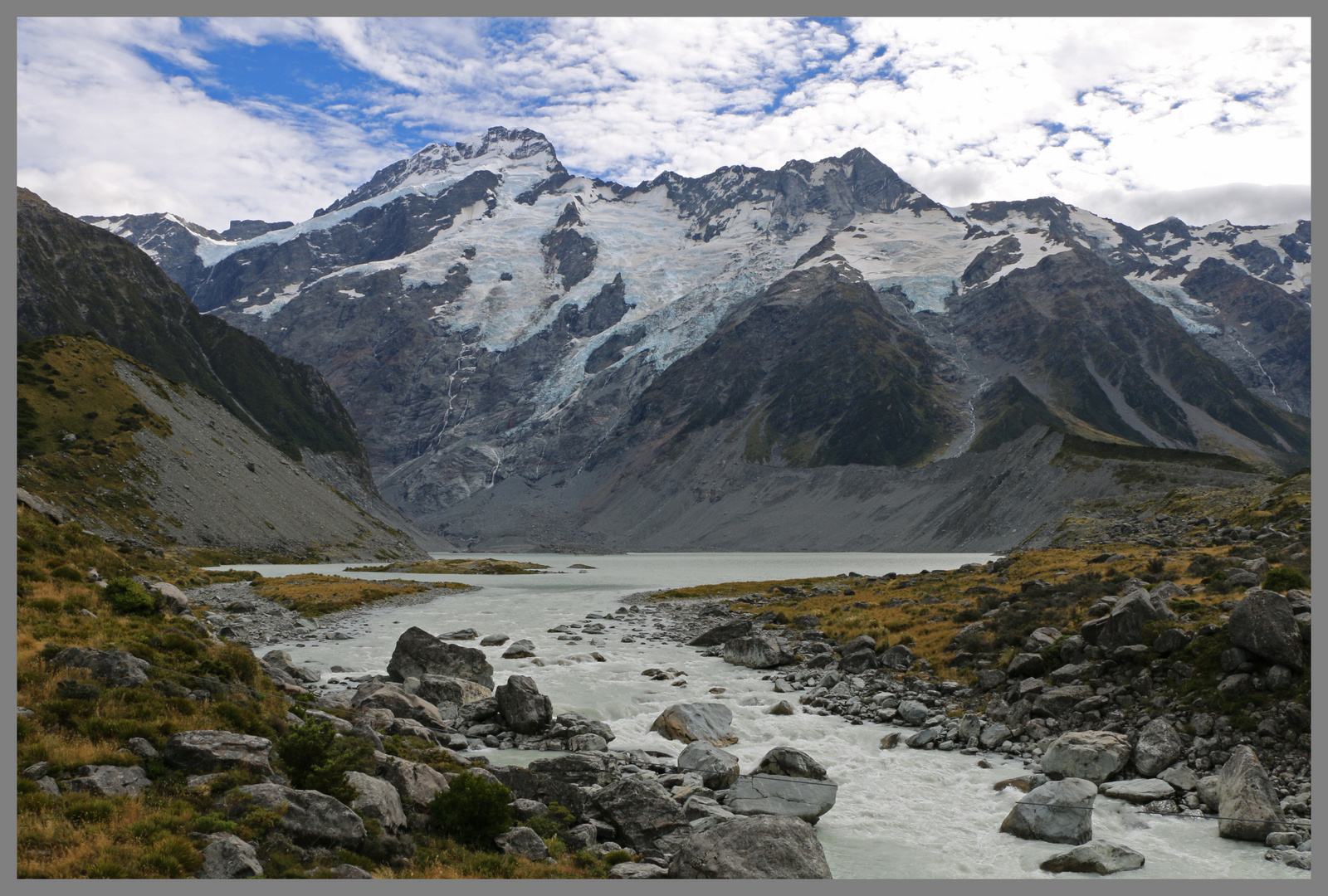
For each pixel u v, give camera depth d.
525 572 174.00
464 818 21.58
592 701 41.06
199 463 173.12
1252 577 44.19
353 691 40.88
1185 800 26.80
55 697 22.36
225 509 166.88
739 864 19.61
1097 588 49.47
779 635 58.72
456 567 181.62
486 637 62.16
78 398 164.88
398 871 18.72
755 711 39.75
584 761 26.83
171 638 29.64
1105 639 37.97
